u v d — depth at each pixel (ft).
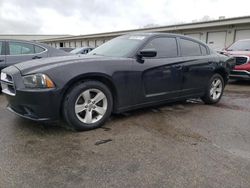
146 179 7.80
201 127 12.57
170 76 14.40
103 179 7.77
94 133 11.40
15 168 8.25
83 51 48.98
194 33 68.59
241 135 11.58
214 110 15.92
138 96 13.20
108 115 12.30
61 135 11.07
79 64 11.21
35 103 10.43
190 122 13.32
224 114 14.98
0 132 11.23
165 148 9.98
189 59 15.47
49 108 10.55
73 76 10.78
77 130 11.50
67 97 10.91
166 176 7.98
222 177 7.96
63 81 10.59
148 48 13.70
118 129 11.98
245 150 9.98
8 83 11.45
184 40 15.83
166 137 11.12
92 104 11.70
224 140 10.94
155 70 13.60
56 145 10.06
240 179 7.86
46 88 10.37
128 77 12.55
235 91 23.31
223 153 9.64
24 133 11.19
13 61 19.33
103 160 8.93
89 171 8.20
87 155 9.28
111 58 12.45
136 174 8.07
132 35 15.07
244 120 13.85
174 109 15.90
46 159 8.91
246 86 26.43
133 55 13.05
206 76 16.70
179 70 14.82
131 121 13.20
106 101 12.12
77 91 11.04
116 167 8.48
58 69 10.68
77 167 8.43
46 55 20.76
